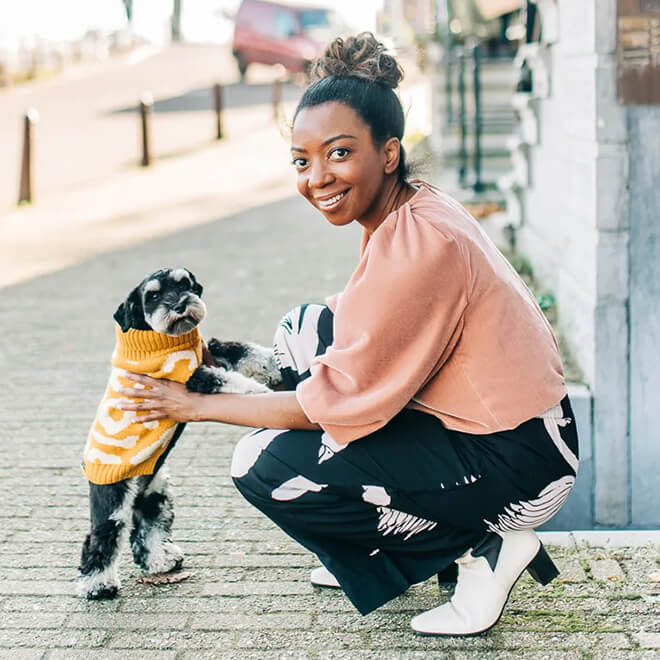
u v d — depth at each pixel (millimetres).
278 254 9594
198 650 3096
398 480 2947
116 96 27859
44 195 13742
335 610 3324
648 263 4312
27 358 6449
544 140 6180
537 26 6602
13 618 3311
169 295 3203
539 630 3162
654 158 4254
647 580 3486
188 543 3859
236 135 19734
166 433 3305
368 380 2822
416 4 16234
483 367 2844
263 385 3279
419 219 2830
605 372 4371
